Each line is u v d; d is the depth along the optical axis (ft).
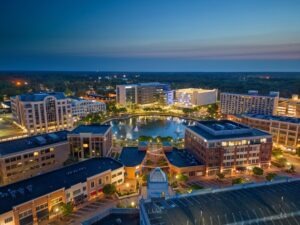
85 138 499.92
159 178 302.66
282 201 257.34
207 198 262.47
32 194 299.99
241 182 387.34
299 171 458.91
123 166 405.80
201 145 445.78
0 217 258.57
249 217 232.12
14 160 411.34
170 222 218.18
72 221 307.78
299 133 549.13
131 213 263.90
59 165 471.62
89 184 352.28
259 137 450.71
